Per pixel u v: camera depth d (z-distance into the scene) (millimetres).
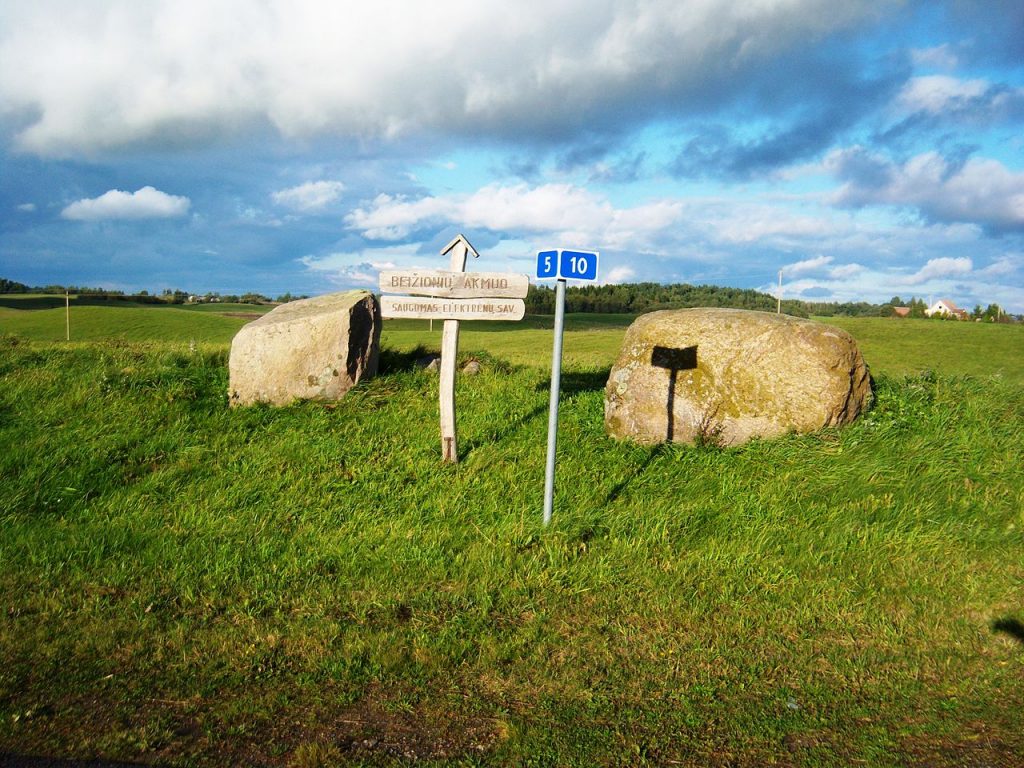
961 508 7156
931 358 32969
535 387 11922
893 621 5238
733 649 4828
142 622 5141
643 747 3770
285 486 7961
